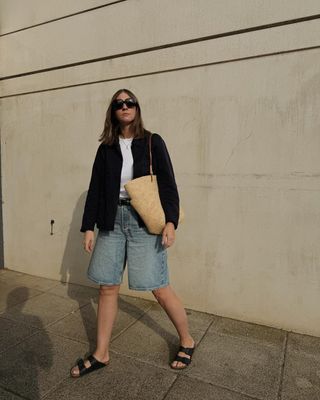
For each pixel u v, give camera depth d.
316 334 2.61
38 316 2.94
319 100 2.47
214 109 2.82
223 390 1.99
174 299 2.18
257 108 2.67
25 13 3.74
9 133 4.02
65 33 3.49
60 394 1.94
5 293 3.45
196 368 2.20
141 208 1.97
